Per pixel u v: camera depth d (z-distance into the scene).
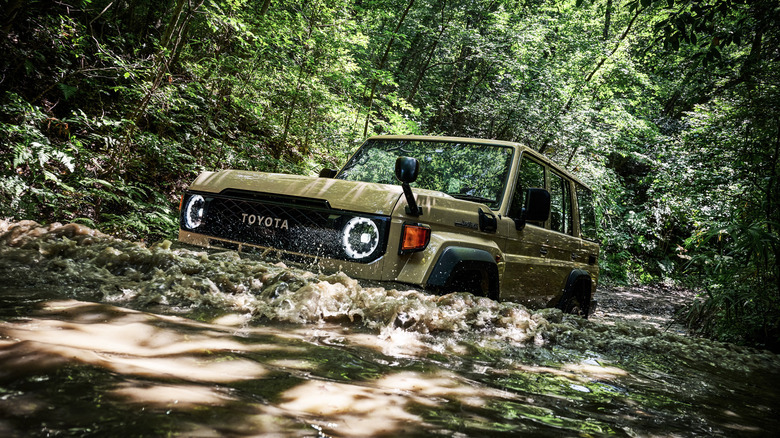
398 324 1.79
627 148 17.19
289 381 1.00
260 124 8.63
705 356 2.33
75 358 0.88
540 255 4.00
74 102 6.22
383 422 0.86
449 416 0.96
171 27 6.42
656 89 18.53
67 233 2.17
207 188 3.13
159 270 1.86
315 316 1.70
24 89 5.77
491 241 3.29
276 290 1.79
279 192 2.87
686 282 9.44
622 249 16.72
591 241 5.34
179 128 7.25
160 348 1.08
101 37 6.79
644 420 1.20
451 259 2.71
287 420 0.78
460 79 19.62
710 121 7.32
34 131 4.42
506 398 1.19
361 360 1.30
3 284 1.53
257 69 7.77
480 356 1.62
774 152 5.30
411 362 1.39
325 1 8.75
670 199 13.55
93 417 0.66
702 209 8.98
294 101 8.41
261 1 8.74
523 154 3.88
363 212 2.65
